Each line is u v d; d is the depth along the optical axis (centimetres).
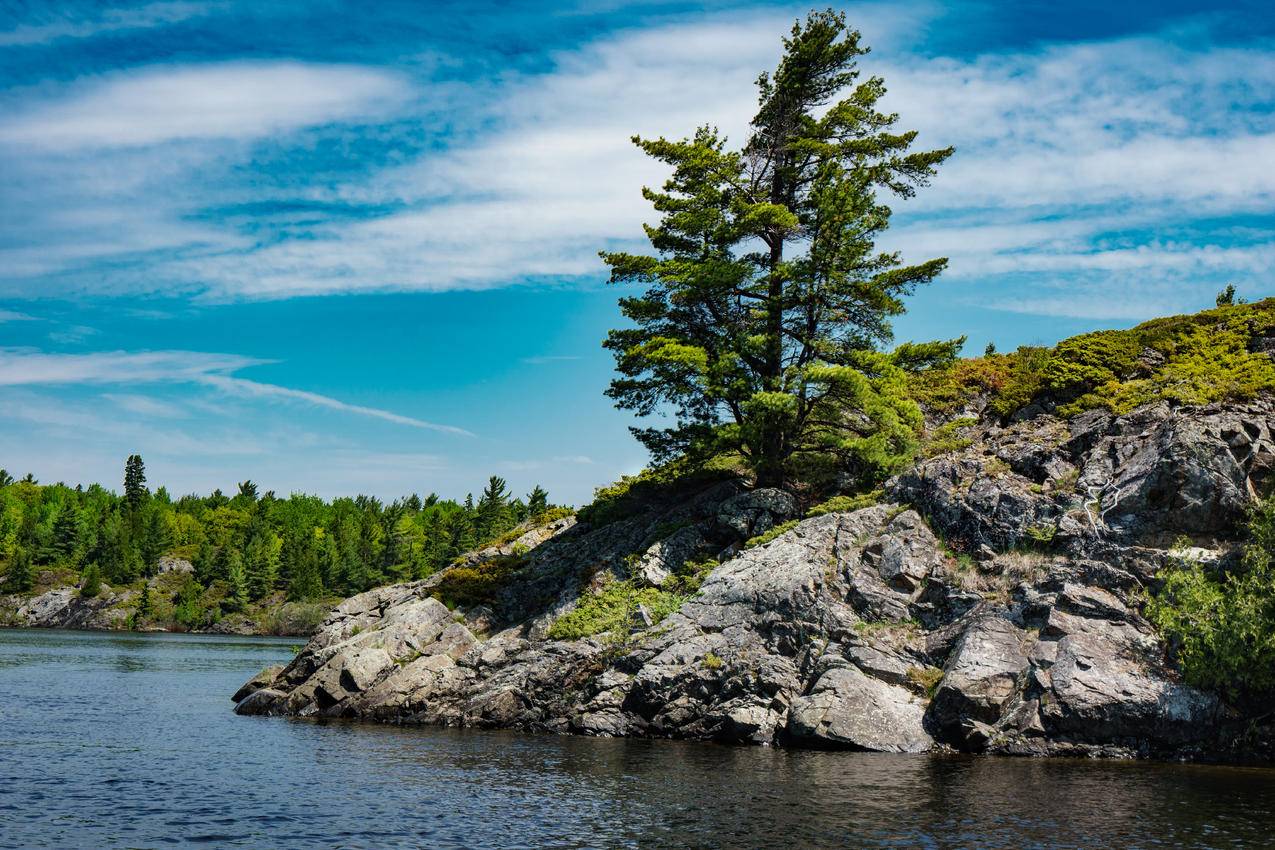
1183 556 2898
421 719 3409
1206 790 2131
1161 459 3069
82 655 7562
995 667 2783
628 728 3100
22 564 15562
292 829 1733
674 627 3312
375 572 15475
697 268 4075
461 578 4184
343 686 3591
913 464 3906
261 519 18938
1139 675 2681
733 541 3900
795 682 3005
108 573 15788
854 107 4166
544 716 3241
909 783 2206
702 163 4175
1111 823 1794
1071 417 3803
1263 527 2800
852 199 3912
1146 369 4016
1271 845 1639
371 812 1880
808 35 4262
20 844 1609
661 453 4306
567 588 3956
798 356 4206
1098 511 3164
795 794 2067
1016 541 3247
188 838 1661
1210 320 4366
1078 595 2916
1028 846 1623
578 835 1697
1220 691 2639
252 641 11581
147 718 3469
